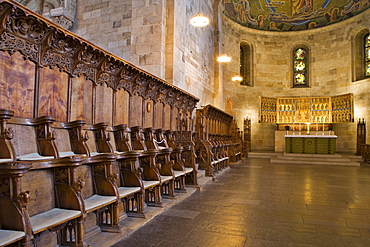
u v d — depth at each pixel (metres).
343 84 20.62
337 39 21.08
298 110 20.83
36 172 3.27
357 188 8.21
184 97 9.52
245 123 20.12
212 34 17.58
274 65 22.59
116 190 4.09
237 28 21.44
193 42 13.36
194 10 13.47
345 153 19.28
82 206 3.38
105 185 4.12
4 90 3.60
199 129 10.02
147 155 5.51
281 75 22.59
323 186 8.49
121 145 5.43
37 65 4.07
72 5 11.48
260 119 20.70
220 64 18.14
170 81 9.95
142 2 10.03
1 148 3.04
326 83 21.48
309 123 20.34
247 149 19.75
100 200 3.87
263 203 6.27
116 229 4.10
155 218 5.04
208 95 16.28
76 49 4.65
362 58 20.14
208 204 6.11
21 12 3.56
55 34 4.13
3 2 3.33
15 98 3.75
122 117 6.20
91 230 4.02
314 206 6.07
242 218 5.13
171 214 5.31
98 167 4.18
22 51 3.81
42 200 3.31
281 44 22.55
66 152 4.05
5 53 3.62
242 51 22.67
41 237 3.24
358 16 19.69
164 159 6.28
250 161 16.39
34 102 4.04
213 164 9.87
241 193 7.32
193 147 7.88
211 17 17.34
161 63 9.66
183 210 5.61
